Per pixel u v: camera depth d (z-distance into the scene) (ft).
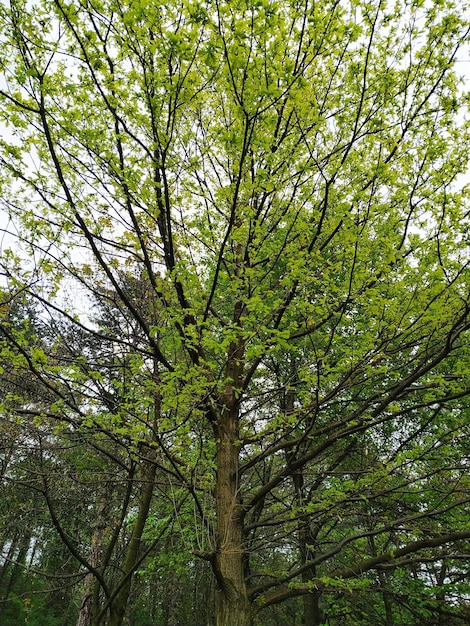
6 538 24.86
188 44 10.06
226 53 9.98
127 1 9.85
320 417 23.04
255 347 11.76
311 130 14.58
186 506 22.25
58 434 16.83
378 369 13.96
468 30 13.43
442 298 13.15
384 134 14.90
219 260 12.62
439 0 13.35
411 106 14.49
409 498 21.45
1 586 52.90
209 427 18.06
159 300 14.23
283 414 14.97
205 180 17.13
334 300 13.70
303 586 14.75
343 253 15.21
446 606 22.08
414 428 24.80
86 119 13.12
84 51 10.57
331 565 28.40
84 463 24.18
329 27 11.70
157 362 18.58
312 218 16.26
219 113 17.07
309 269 13.99
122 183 12.25
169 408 13.44
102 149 12.64
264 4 9.22
